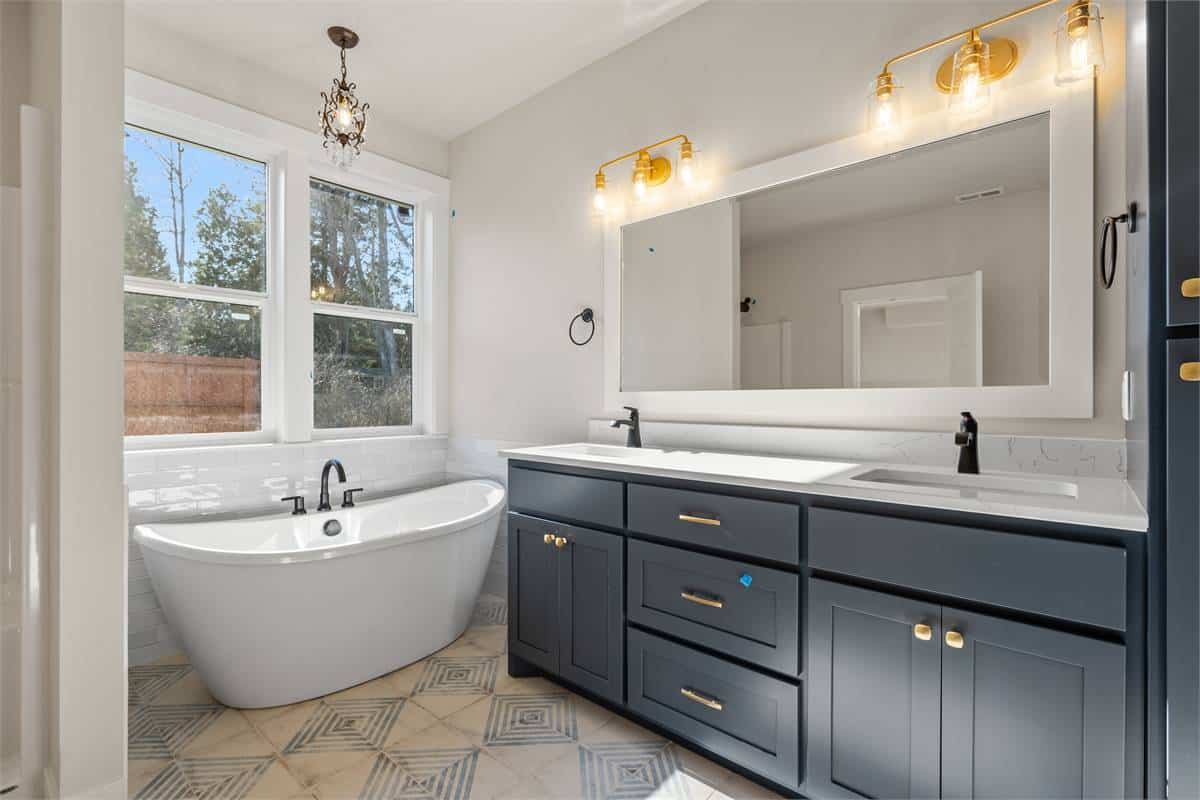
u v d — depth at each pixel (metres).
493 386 3.11
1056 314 1.51
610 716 1.93
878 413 1.81
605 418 2.57
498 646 2.49
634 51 2.47
